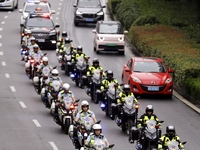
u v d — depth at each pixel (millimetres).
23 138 57000
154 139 50500
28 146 54312
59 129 60594
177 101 75062
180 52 90125
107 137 58469
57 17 144625
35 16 112188
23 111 67688
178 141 47094
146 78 75875
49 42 108000
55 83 65562
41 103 71688
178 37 104250
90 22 132500
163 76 76688
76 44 113500
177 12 136125
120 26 108000
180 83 80500
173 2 147500
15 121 63281
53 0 172750
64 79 86000
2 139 56406
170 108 71312
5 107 69250
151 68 78250
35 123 62656
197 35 105125
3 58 99500
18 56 101625
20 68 92625
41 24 109938
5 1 151125
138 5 139250
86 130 50906
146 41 101750
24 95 75688
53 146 54406
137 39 107000
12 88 79250
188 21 123375
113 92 65125
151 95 77750
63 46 90625
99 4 136000
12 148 53531
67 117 58156
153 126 51125
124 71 80438
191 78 77812
